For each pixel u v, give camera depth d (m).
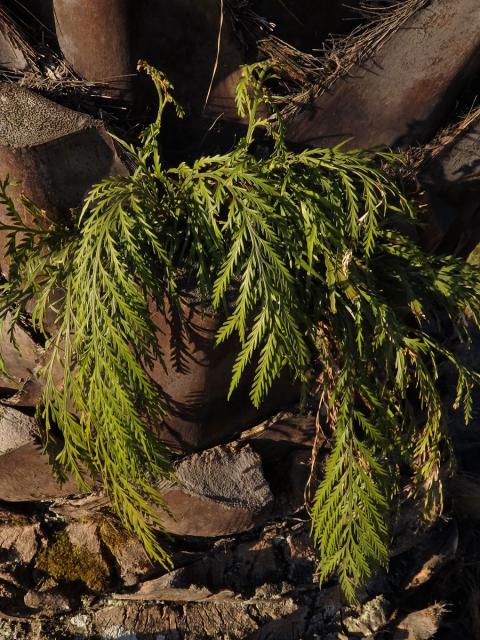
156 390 1.33
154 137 1.28
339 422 1.32
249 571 1.53
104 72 1.30
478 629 1.72
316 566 1.56
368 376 1.36
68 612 1.51
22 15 1.29
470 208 1.45
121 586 1.51
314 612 1.59
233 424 1.41
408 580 1.66
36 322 1.33
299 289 1.31
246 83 1.28
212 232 1.26
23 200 1.27
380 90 1.37
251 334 1.25
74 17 1.27
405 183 1.39
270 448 1.46
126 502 1.31
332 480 1.33
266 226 1.24
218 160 1.28
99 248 1.22
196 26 1.30
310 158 1.29
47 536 1.51
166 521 1.44
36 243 1.30
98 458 1.30
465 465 1.76
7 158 1.26
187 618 1.54
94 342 1.23
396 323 1.31
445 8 1.35
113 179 1.25
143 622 1.52
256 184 1.25
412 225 1.40
